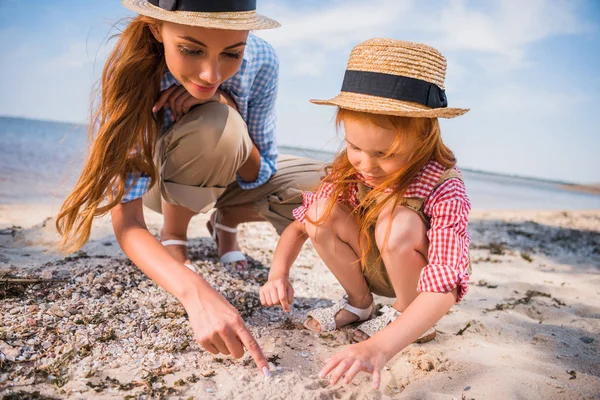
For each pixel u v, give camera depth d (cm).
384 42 167
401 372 171
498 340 204
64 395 146
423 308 157
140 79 192
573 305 258
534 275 316
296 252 202
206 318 157
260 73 234
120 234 189
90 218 188
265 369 158
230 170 226
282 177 253
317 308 219
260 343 186
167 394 150
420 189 174
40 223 337
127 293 208
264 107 244
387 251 175
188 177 222
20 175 578
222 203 262
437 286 159
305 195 201
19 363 158
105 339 175
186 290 164
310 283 263
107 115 190
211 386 155
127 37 191
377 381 141
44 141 834
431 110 157
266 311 214
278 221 258
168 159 220
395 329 153
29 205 426
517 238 438
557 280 308
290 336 194
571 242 438
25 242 288
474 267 328
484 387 160
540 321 234
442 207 170
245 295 219
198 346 179
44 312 186
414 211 175
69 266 237
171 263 173
